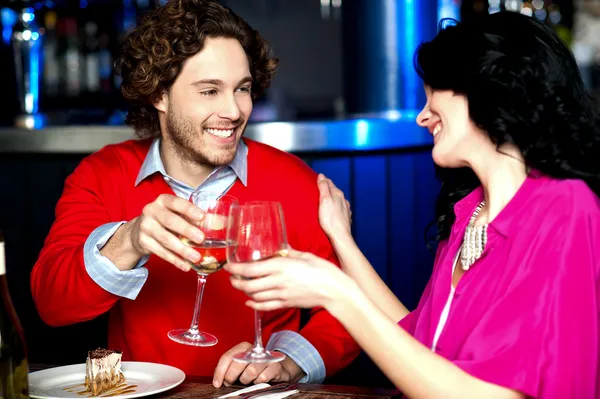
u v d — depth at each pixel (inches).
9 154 118.8
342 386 58.7
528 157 51.4
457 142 53.6
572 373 48.0
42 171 118.9
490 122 51.2
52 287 67.8
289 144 113.9
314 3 240.5
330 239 68.7
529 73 50.4
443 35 53.5
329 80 244.1
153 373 61.6
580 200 50.4
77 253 67.0
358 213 117.9
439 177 62.8
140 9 173.5
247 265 48.6
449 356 52.4
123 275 64.8
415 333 57.7
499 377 48.2
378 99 127.6
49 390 58.2
